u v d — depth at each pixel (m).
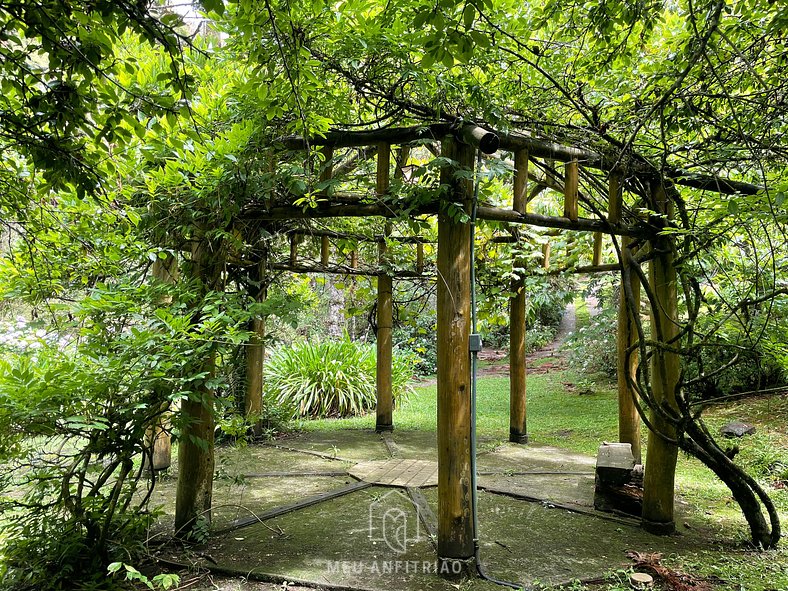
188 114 2.03
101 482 2.71
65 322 3.32
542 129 3.08
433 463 4.75
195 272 3.26
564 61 3.04
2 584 2.45
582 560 2.83
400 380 8.13
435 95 2.68
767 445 4.84
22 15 1.75
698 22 2.78
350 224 5.04
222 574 2.69
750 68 2.39
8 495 3.49
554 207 5.42
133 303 2.81
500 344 14.16
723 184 3.08
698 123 2.95
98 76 1.86
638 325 3.18
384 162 2.92
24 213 2.75
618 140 3.09
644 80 3.07
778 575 2.64
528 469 4.62
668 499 3.22
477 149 2.81
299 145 2.97
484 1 1.86
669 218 3.31
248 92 2.64
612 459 3.67
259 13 1.98
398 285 7.06
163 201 3.11
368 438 5.92
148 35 1.76
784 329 3.09
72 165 2.00
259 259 4.99
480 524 3.35
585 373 9.30
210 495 3.19
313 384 7.30
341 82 2.81
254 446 5.53
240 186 2.95
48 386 2.36
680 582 2.52
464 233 2.73
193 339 2.72
